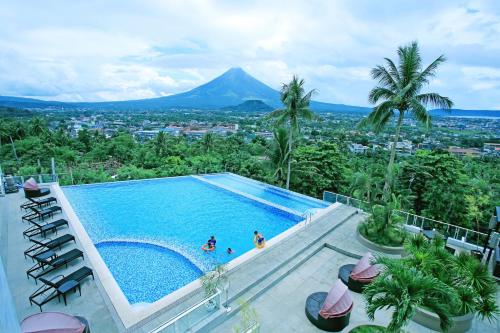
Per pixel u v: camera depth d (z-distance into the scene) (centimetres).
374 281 565
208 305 697
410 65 1505
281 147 2292
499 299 824
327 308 686
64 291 692
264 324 717
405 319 493
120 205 1677
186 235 1327
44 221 1175
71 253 886
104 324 642
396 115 1620
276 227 1460
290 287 883
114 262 1062
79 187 1908
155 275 985
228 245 1244
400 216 1255
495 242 1014
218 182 2302
